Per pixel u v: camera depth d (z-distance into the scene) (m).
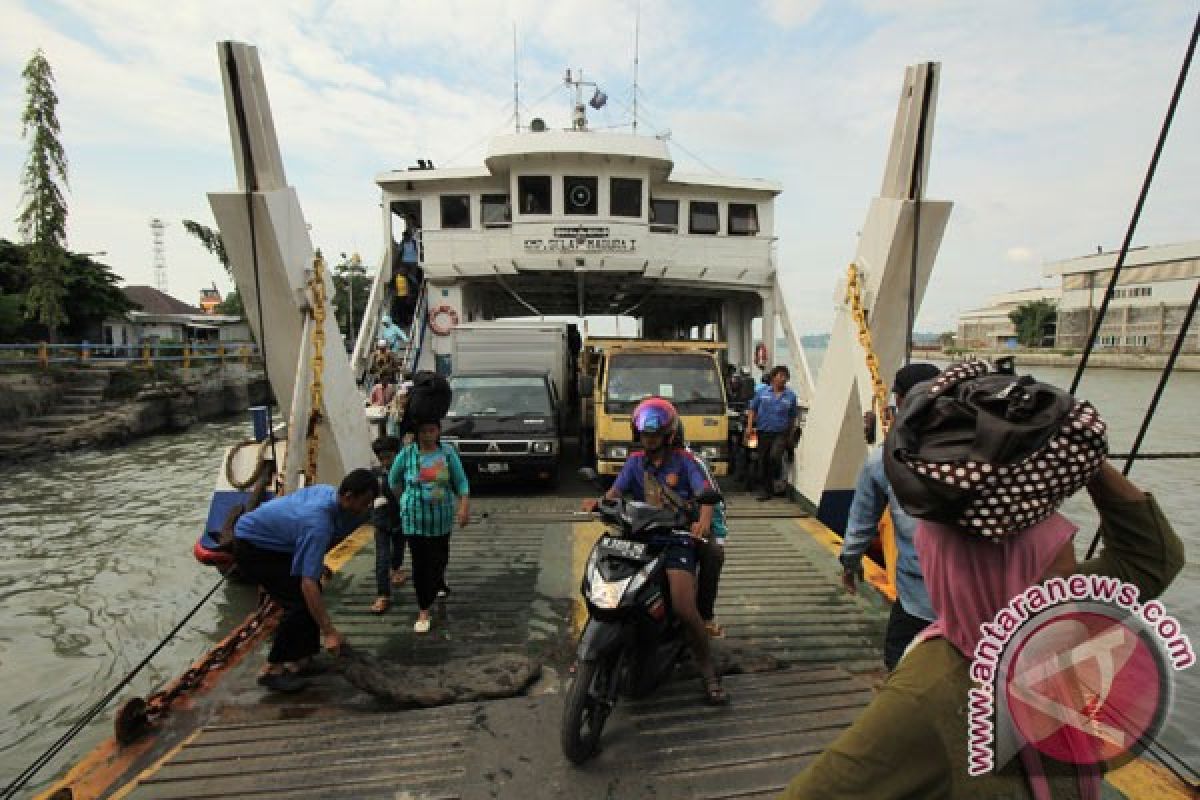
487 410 9.48
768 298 12.16
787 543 6.45
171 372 24.44
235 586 7.30
